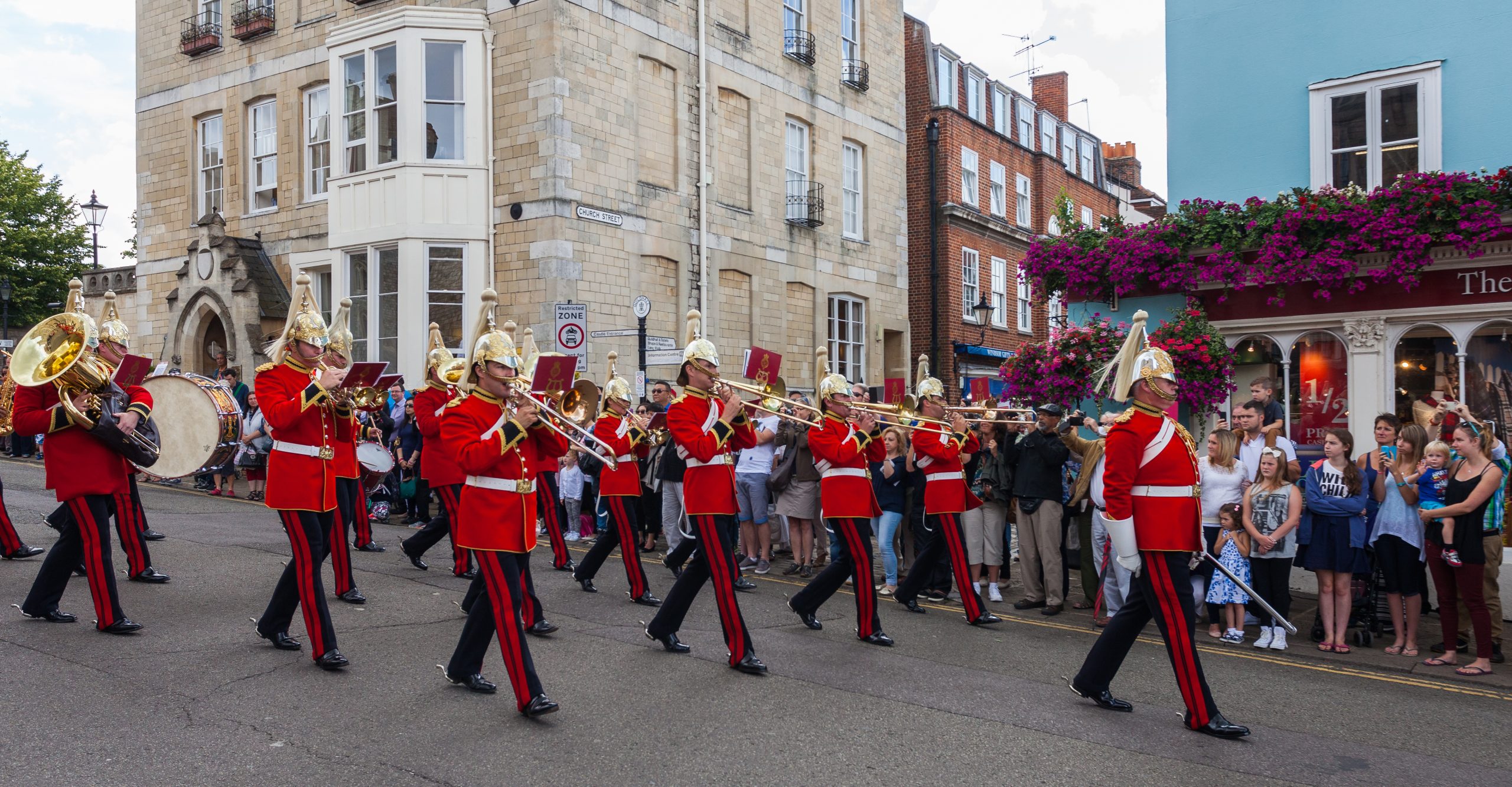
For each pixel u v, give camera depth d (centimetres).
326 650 636
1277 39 1172
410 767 489
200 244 1859
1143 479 595
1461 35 1066
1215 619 862
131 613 752
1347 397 1098
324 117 1816
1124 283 1163
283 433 654
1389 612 890
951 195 2475
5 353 980
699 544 691
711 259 1814
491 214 1619
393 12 1627
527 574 750
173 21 2030
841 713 596
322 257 1791
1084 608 970
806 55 2041
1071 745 555
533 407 573
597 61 1622
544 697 564
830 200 2103
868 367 2200
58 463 682
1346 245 1038
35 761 477
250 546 1045
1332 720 623
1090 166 3291
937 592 1003
